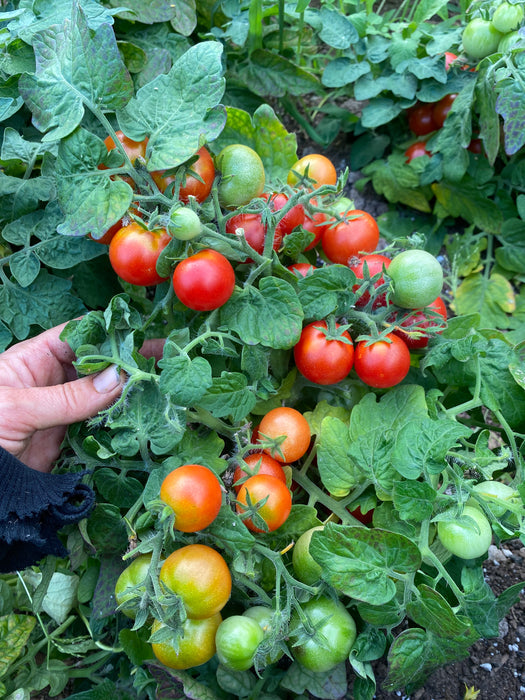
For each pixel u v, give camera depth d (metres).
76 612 0.37
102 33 0.26
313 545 0.27
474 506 0.31
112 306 0.28
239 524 0.27
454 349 0.32
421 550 0.28
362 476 0.31
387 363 0.29
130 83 0.27
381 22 0.48
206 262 0.27
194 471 0.26
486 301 0.46
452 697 0.36
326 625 0.29
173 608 0.25
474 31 0.41
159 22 0.41
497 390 0.33
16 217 0.34
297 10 0.41
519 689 0.36
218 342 0.31
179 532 0.28
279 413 0.30
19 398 0.28
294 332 0.29
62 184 0.27
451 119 0.44
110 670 0.36
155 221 0.27
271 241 0.29
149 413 0.29
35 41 0.28
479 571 0.30
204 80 0.28
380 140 0.50
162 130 0.28
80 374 0.31
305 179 0.29
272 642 0.26
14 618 0.32
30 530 0.27
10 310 0.34
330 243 0.34
